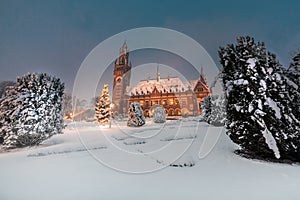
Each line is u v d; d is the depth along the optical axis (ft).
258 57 15.88
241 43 16.75
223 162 13.99
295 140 13.85
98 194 8.71
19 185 10.06
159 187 9.40
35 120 23.40
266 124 14.37
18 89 24.25
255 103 14.62
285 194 8.40
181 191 8.86
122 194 8.65
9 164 14.51
